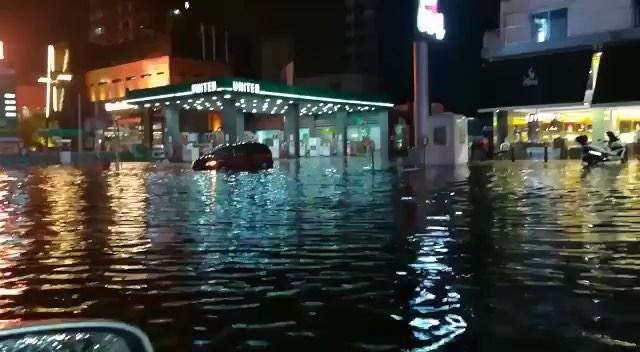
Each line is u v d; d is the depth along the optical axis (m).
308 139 58.56
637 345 4.59
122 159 53.78
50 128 64.94
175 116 50.53
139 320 5.55
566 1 36.91
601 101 34.50
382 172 27.84
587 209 12.69
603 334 4.85
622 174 23.28
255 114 61.72
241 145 34.09
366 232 10.27
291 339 4.93
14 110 55.38
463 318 5.37
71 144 65.81
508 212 12.48
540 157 37.75
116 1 87.94
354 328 5.17
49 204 16.03
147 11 84.25
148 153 54.09
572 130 38.19
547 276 6.88
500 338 4.80
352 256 8.25
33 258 8.52
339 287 6.59
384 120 56.12
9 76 55.03
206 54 74.69
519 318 5.32
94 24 90.31
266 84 43.22
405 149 52.06
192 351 4.71
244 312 5.73
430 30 33.81
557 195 15.70
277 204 14.88
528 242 9.04
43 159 52.38
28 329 1.84
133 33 85.94
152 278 7.20
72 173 34.09
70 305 6.12
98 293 6.56
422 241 9.29
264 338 4.98
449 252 8.39
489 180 21.55
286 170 31.84
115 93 69.69
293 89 45.12
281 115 59.53
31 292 6.66
